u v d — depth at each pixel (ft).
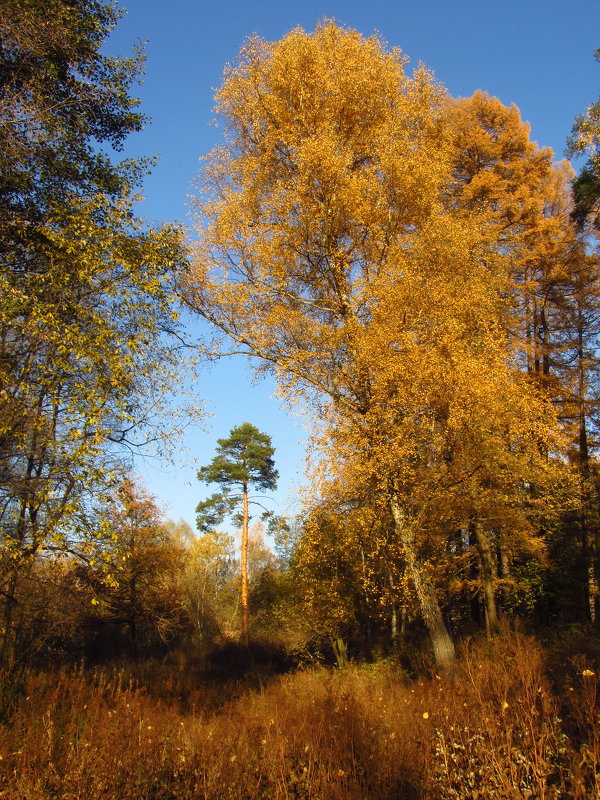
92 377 23.30
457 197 57.21
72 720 21.21
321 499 33.65
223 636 118.93
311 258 38.52
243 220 36.42
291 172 38.50
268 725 19.51
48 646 37.19
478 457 32.12
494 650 27.68
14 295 22.85
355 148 39.01
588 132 43.86
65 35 26.94
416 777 14.33
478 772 12.94
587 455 57.06
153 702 29.35
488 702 16.61
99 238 25.11
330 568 57.57
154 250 26.84
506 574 52.95
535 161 62.75
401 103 38.42
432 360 30.89
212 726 22.72
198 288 35.22
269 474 97.14
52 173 27.32
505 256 50.19
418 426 32.19
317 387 34.53
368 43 39.37
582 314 61.87
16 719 21.13
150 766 15.84
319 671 55.93
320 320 38.32
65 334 22.59
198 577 132.57
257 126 39.19
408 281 32.81
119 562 23.20
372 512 33.17
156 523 68.69
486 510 38.65
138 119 31.14
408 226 38.37
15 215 26.27
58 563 22.00
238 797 14.44
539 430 32.63
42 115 25.76
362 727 19.35
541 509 43.06
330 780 15.11
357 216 34.91
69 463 21.56
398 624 66.54
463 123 61.67
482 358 32.81
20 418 22.53
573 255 61.67
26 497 21.80
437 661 32.27
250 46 39.22
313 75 38.19
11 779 14.69
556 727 13.74
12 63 26.35
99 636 67.26
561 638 35.78
